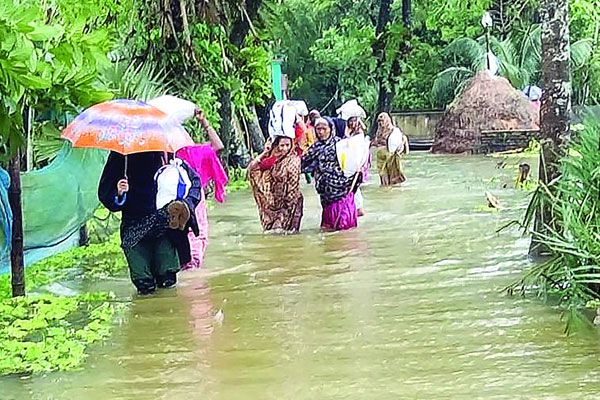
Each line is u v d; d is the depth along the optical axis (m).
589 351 10.42
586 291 12.58
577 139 15.07
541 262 15.67
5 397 9.38
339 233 20.05
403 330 11.54
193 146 15.88
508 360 10.13
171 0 29.11
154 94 24.41
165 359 10.59
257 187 20.56
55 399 9.30
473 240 18.47
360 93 66.56
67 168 17.50
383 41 54.66
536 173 33.72
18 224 13.76
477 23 60.88
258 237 19.81
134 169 14.30
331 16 68.62
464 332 11.36
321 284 14.55
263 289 14.29
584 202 12.91
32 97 12.57
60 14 13.66
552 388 9.15
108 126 13.83
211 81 30.31
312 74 69.81
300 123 20.64
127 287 14.88
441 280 14.60
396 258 16.67
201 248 16.36
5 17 10.60
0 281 15.02
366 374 9.78
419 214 22.86
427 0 60.97
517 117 48.34
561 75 14.79
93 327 12.05
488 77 49.47
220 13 30.47
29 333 11.91
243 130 34.38
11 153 11.55
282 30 45.62
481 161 41.69
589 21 51.62
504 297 13.25
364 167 21.72
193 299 13.73
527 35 57.19
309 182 31.47
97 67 14.49
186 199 14.38
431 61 61.34
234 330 11.80
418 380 9.52
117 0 25.81
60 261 17.20
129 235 14.17
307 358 10.45
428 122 59.56
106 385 9.70
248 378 9.79
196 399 9.17
